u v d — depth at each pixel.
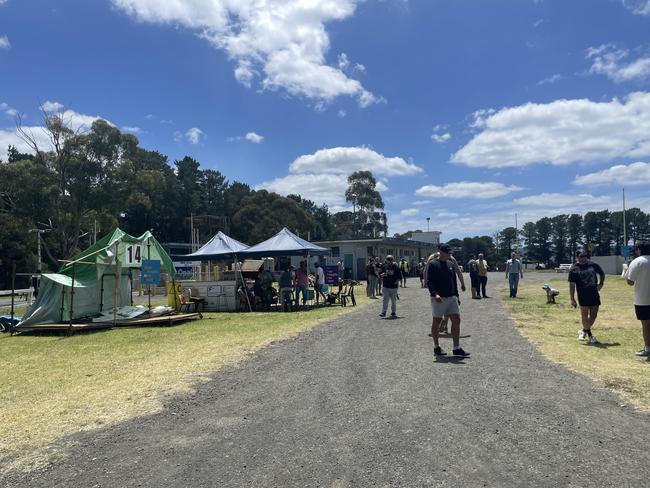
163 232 86.75
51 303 15.21
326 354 9.23
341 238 89.75
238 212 79.75
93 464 4.51
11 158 71.31
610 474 3.88
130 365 8.94
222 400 6.42
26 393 7.15
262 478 4.05
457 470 4.02
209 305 19.47
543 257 96.56
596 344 9.32
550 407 5.55
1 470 4.45
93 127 50.00
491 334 10.65
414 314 15.04
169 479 4.12
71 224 52.19
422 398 6.02
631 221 92.31
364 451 4.49
